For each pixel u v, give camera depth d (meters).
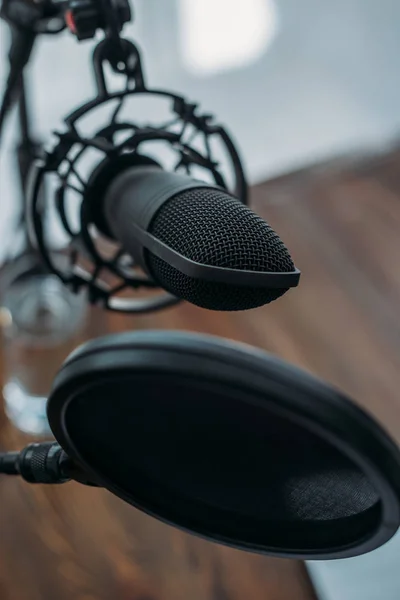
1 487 0.77
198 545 0.73
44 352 0.89
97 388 0.30
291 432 0.29
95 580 0.71
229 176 0.60
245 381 0.27
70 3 0.54
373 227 1.14
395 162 1.29
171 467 0.35
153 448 0.34
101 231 0.55
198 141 0.59
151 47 1.33
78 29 0.53
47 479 0.40
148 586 0.70
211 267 0.35
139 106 1.15
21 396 0.85
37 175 0.52
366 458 0.28
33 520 0.75
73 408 0.32
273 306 0.99
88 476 0.38
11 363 0.89
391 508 0.30
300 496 0.34
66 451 0.36
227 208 0.39
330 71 1.49
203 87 1.41
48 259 0.57
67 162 0.52
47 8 0.59
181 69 1.38
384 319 0.98
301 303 1.00
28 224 0.58
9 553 0.72
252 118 1.45
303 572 0.71
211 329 0.95
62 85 1.18
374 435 0.28
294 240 1.11
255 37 1.41
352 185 1.24
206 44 1.37
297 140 1.46
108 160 0.51
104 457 0.35
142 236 0.42
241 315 0.97
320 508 0.34
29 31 0.61
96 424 0.33
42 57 1.16
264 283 0.35
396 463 0.28
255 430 0.30
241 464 0.33
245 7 1.38
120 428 0.33
